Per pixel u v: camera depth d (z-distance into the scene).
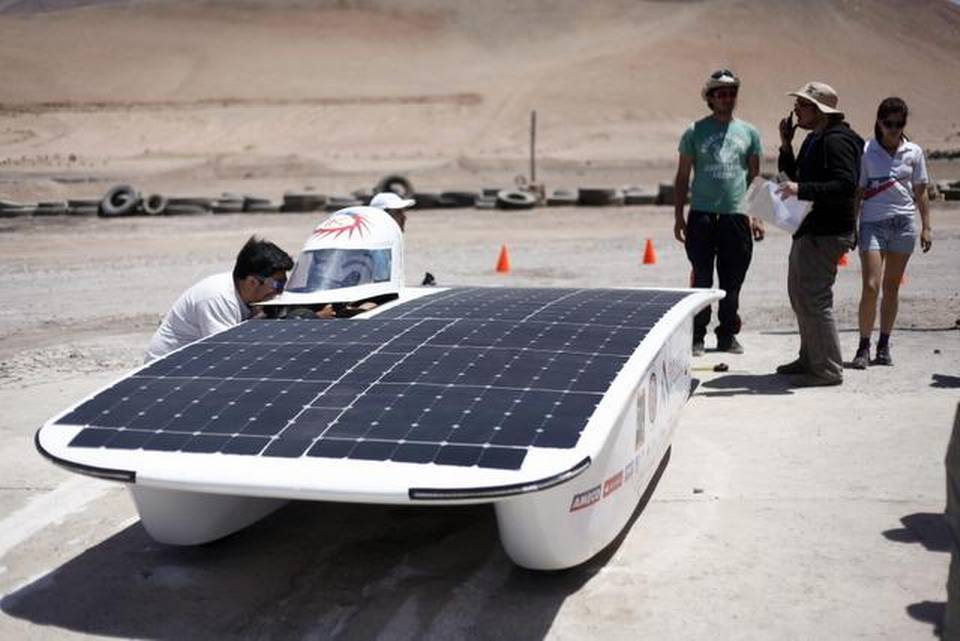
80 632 4.27
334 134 80.56
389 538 5.16
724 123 8.61
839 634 4.03
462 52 122.06
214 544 5.12
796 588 4.43
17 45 116.56
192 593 4.60
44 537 5.34
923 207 8.34
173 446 4.16
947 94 107.69
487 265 16.48
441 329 5.27
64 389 8.41
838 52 119.50
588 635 4.09
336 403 4.37
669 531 5.10
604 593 4.45
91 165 59.72
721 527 5.13
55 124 83.62
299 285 6.19
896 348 9.12
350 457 3.95
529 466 3.78
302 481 3.85
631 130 82.31
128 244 21.11
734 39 117.62
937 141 78.00
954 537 3.39
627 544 4.96
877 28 131.38
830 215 7.36
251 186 42.72
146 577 4.78
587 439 3.94
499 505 4.15
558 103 90.06
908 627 4.06
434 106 89.19
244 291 5.98
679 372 5.71
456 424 4.11
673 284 13.92
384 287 6.20
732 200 8.63
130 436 4.27
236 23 129.62
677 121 87.00
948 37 132.88
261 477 3.90
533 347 4.89
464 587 4.56
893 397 7.36
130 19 130.75
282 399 4.46
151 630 4.27
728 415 7.08
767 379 8.05
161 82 105.44
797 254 7.58
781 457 6.17
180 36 123.19
